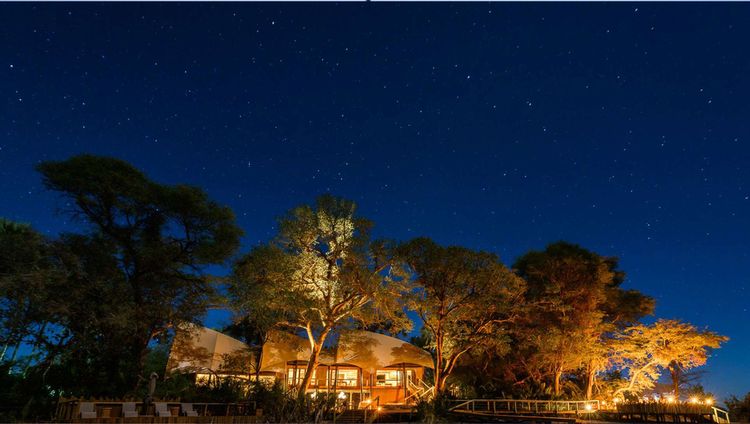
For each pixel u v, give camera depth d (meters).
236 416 18.00
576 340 32.62
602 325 34.78
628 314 40.00
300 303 26.11
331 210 27.94
